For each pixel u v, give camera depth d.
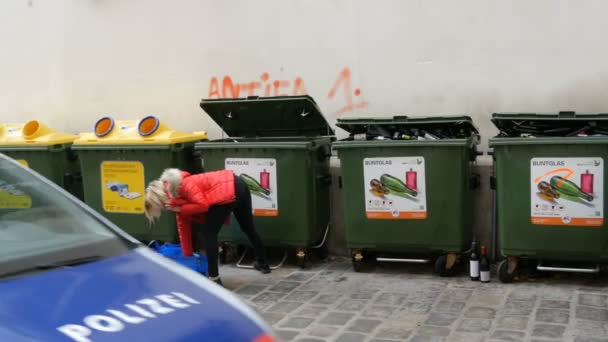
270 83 7.54
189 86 7.98
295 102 6.76
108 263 3.01
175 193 5.82
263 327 2.71
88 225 3.40
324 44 7.23
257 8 7.51
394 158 6.14
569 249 5.66
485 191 6.61
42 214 3.42
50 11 8.68
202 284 2.92
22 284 2.70
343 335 4.85
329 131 7.06
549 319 4.94
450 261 6.12
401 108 6.97
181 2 7.90
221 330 2.56
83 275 2.84
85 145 7.16
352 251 6.49
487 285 5.88
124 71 8.34
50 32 8.72
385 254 6.69
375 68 7.04
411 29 6.85
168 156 6.91
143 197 7.05
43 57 8.80
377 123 6.34
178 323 2.52
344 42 7.14
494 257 6.52
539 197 5.67
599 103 6.26
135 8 8.16
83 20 8.49
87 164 7.23
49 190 3.60
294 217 6.62
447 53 6.73
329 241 7.27
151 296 2.70
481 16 6.57
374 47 7.02
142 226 7.12
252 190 6.68
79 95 8.64
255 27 7.54
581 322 4.84
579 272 5.97
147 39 8.15
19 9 8.87
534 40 6.41
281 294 5.95
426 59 6.82
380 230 6.29
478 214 6.66
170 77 8.08
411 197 6.14
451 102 6.77
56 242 3.19
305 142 6.49
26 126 7.76
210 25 7.77
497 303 5.37
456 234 6.07
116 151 7.08
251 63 7.61
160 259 3.16
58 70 8.73
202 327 2.54
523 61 6.47
